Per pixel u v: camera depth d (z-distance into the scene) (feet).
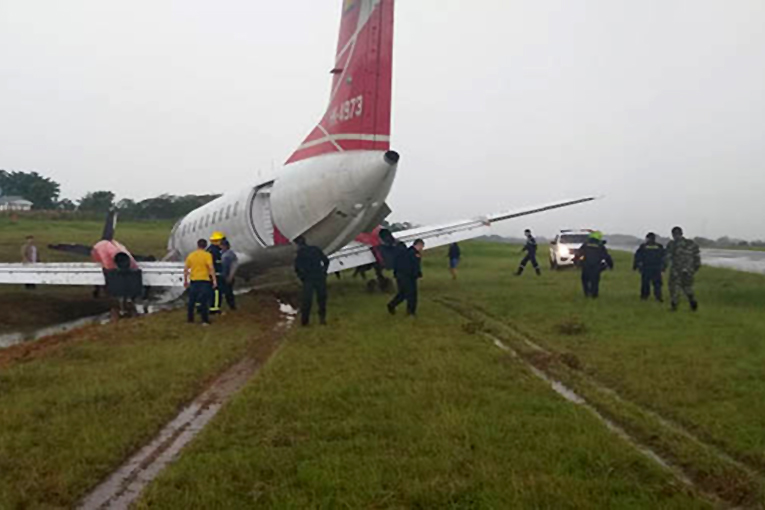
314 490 15.11
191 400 23.95
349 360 29.58
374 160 46.55
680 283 45.44
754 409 21.06
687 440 18.39
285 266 60.90
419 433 18.95
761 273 84.79
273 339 37.32
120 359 30.50
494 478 15.47
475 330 37.47
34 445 18.45
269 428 19.77
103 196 262.67
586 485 14.99
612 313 44.57
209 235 68.59
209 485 15.44
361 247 60.23
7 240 125.29
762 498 14.58
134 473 16.85
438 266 106.42
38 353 32.76
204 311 42.96
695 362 28.12
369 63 47.60
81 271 50.55
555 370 27.53
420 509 14.10
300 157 55.06
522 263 83.66
